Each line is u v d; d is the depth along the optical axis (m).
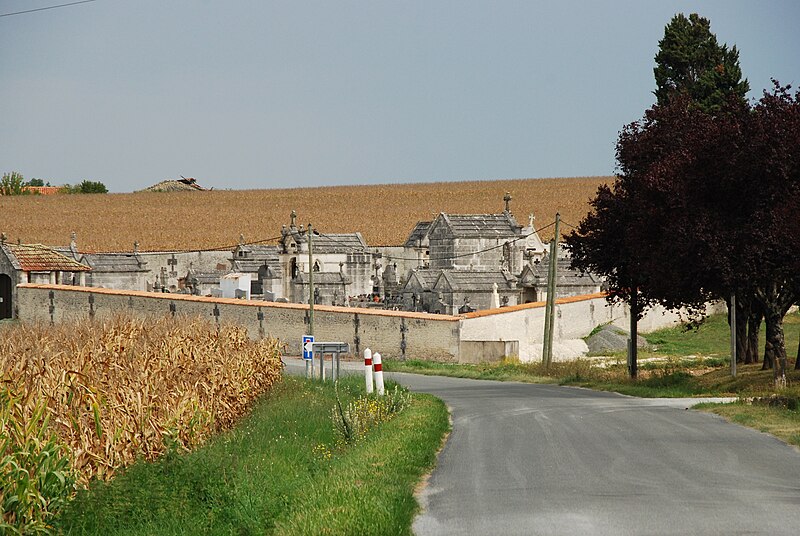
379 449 40.88
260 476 34.38
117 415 36.88
